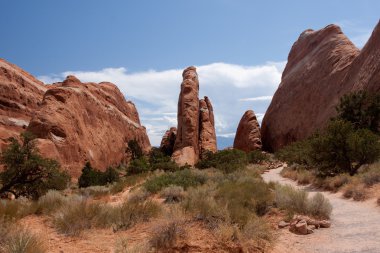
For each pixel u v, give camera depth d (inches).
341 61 2422.5
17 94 2600.9
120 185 916.0
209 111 3058.6
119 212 355.6
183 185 687.1
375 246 284.4
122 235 295.9
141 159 1745.8
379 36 1918.1
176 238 258.4
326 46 2743.6
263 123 3193.9
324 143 838.5
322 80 2511.1
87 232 307.7
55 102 2145.7
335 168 831.1
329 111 2191.2
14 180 1014.4
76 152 2081.7
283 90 3014.3
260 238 288.8
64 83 2645.2
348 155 806.5
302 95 2674.7
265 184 581.3
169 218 283.0
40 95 3019.2
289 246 302.4
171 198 551.8
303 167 1103.6
